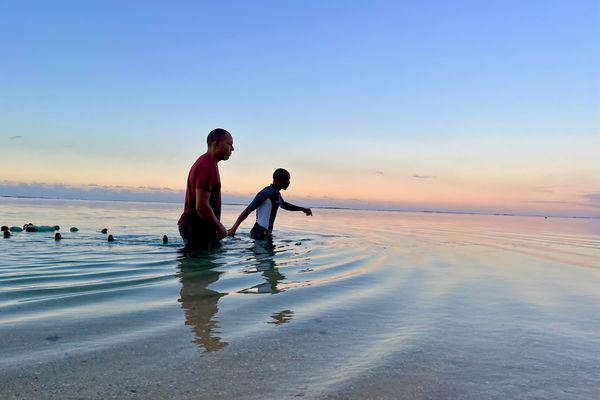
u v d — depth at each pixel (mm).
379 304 2945
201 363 1750
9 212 14914
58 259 4715
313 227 11594
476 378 1697
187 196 6191
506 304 3080
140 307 2680
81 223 10664
